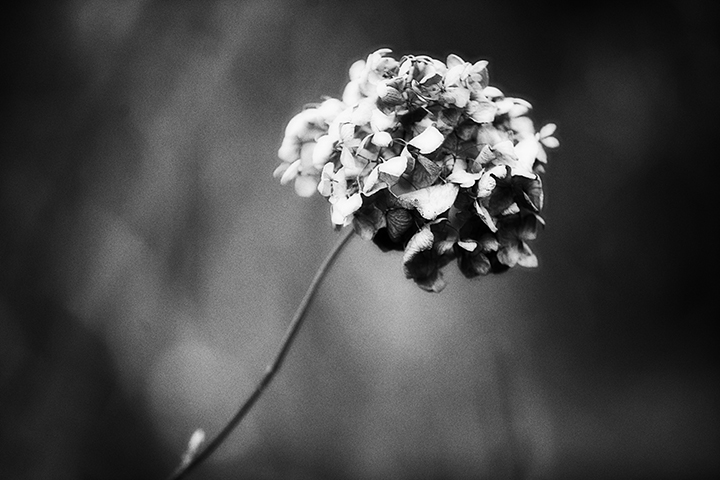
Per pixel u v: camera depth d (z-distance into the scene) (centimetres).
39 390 198
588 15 251
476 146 89
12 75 212
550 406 238
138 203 208
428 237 87
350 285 213
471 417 213
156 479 201
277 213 211
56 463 196
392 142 88
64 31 215
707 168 257
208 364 205
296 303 211
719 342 258
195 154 210
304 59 219
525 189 88
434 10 236
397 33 232
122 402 202
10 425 195
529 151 89
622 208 257
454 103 88
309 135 93
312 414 208
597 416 244
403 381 212
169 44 214
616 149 255
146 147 211
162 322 205
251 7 217
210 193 209
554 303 248
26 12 215
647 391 252
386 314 214
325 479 206
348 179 88
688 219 258
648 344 256
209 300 207
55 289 204
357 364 211
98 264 205
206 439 203
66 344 202
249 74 215
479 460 209
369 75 90
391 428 209
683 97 254
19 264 203
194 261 207
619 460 238
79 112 212
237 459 204
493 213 88
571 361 247
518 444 213
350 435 208
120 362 203
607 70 252
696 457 243
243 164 211
